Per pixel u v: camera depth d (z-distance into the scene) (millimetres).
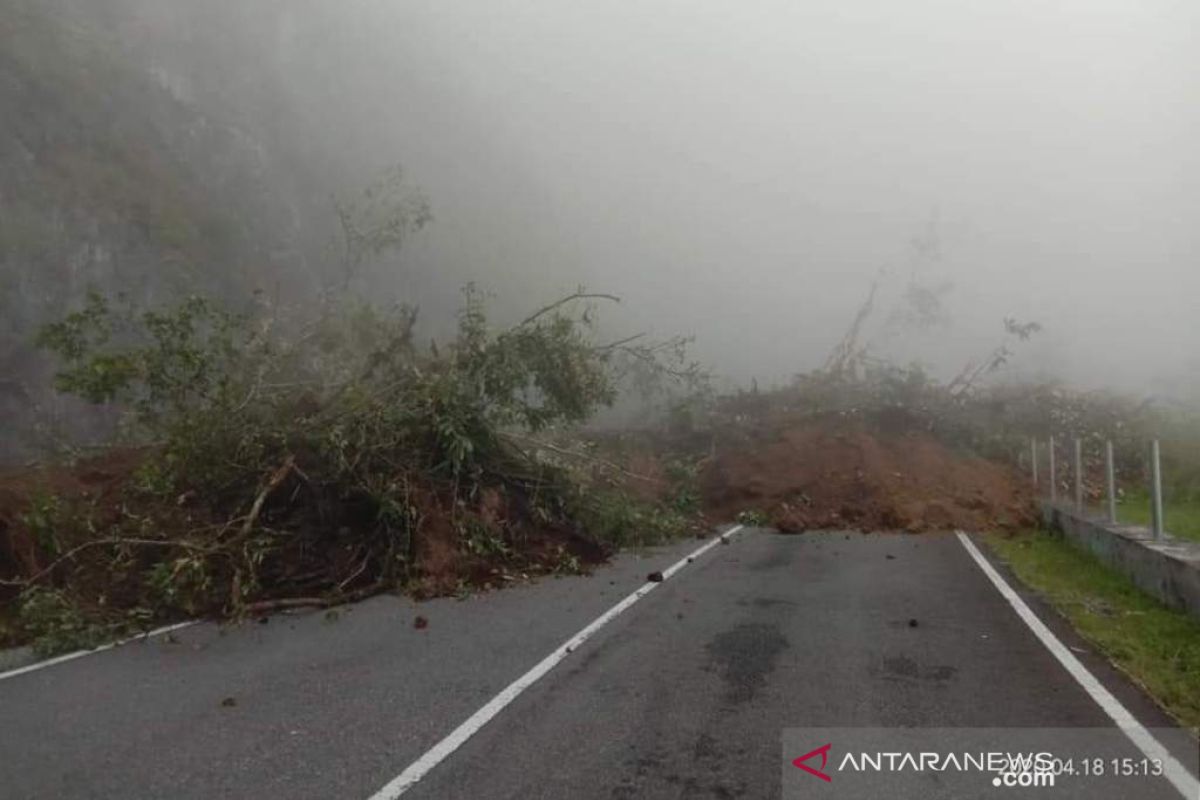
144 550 10430
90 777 5461
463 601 10602
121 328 14352
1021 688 7039
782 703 6699
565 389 14398
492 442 13234
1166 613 9445
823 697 6832
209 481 11406
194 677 7598
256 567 10398
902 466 19703
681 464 19094
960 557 13797
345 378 13469
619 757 5699
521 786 5273
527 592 11156
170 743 6016
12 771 5566
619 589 11289
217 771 5535
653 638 8680
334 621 9609
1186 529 14484
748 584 11555
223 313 13281
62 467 12938
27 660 8219
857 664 7715
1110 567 12008
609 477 15297
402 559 11023
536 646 8453
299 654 8289
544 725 6277
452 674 7551
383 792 5203
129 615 9203
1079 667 7586
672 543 15570
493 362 13586
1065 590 10992
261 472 11328
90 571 10102
